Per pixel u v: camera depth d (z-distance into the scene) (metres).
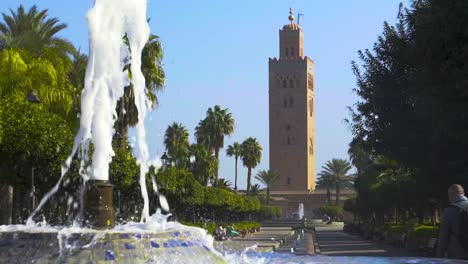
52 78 28.52
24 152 21.98
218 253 7.01
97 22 7.45
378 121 24.42
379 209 60.09
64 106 29.28
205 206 61.56
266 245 34.84
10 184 23.62
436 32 16.17
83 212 6.66
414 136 23.12
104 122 7.29
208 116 86.44
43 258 5.87
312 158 157.75
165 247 6.21
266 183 136.88
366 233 55.78
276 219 135.38
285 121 152.25
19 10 34.16
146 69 35.84
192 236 6.70
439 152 22.05
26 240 6.05
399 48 21.28
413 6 18.70
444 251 8.53
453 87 17.03
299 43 160.00
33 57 31.08
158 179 35.81
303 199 146.75
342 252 32.19
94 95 7.32
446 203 24.17
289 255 8.19
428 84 17.91
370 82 24.53
